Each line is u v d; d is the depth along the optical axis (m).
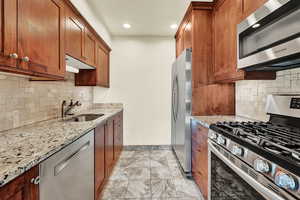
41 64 1.30
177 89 2.87
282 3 1.06
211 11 2.41
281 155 0.78
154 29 3.40
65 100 2.52
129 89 3.78
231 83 2.45
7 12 0.98
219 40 2.17
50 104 2.13
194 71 2.41
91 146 1.67
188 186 2.27
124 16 2.87
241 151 1.06
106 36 3.33
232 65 1.84
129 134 3.79
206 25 2.41
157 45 3.78
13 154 0.88
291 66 1.44
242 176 1.02
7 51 0.98
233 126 1.49
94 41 2.68
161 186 2.27
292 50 1.02
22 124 1.63
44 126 1.62
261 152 0.89
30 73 1.21
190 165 2.45
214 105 2.44
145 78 3.78
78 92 3.00
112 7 2.58
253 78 1.69
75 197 1.32
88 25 2.35
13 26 1.02
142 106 3.80
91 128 1.61
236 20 1.75
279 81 1.67
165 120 3.81
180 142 2.69
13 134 1.30
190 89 2.42
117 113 3.07
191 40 2.45
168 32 3.55
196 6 2.37
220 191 1.38
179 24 3.16
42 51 1.31
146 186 2.27
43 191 0.92
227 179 1.25
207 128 1.78
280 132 1.26
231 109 2.46
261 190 0.85
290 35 1.03
